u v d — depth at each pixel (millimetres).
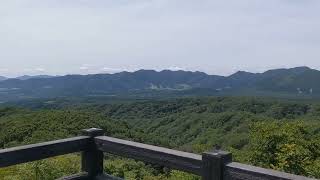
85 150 3666
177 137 87500
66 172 7695
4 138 44531
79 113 57031
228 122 81688
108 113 136625
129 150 3320
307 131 20188
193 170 2840
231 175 2609
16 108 75125
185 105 129875
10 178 7996
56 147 3432
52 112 56031
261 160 18156
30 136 43406
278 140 17609
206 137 75125
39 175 7535
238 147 55781
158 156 3088
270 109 101438
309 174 14094
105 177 3629
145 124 112562
